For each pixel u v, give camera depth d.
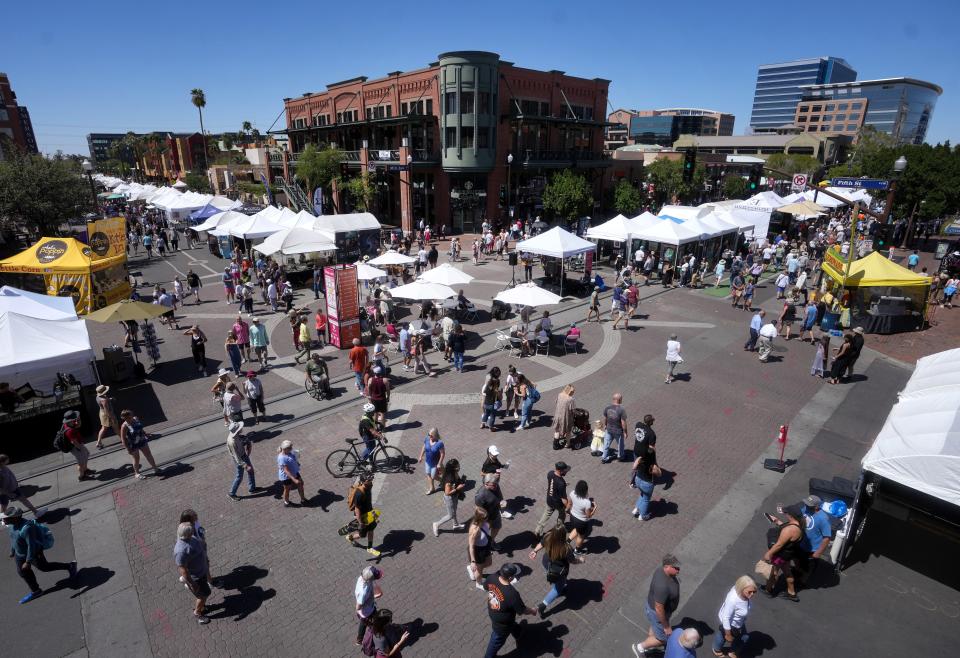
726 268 30.83
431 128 43.94
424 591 8.09
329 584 8.23
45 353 12.16
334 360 17.34
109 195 60.56
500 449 12.18
